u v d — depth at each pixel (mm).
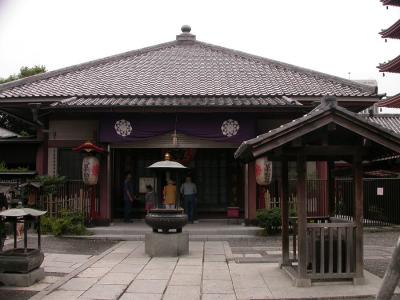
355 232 8219
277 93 17188
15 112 18281
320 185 15961
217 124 16422
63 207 15719
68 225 15008
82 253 12156
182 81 19062
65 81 19328
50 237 14758
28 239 14344
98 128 16844
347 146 8219
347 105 17094
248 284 8414
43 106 16656
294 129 7816
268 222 14961
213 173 18703
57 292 8039
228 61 21859
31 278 8555
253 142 7789
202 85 18469
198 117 16469
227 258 11164
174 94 17000
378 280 8461
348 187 15945
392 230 16391
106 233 15297
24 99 16922
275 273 9266
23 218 8789
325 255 8352
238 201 18453
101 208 16516
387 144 7836
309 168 17250
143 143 16750
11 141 18047
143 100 16453
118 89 17969
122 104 15703
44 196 15531
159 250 11594
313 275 8141
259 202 16547
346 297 7430
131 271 9789
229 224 17156
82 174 16078
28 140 17906
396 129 29578
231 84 18641
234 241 14266
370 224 17203
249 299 7441
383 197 17719
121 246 13352
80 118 17031
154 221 11711
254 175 16578
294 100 16156
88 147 15570
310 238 8234
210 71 20484
